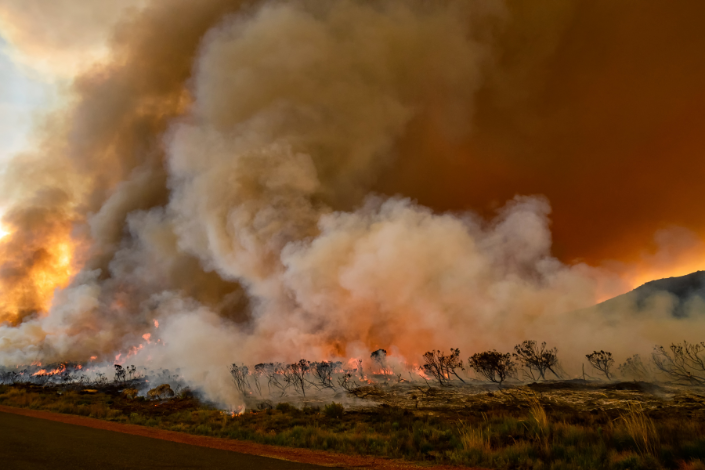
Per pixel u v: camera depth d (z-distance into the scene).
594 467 8.01
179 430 14.55
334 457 9.35
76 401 25.41
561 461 8.34
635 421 10.26
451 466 8.55
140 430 13.46
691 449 8.33
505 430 11.94
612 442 9.65
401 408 20.53
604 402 18.58
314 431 13.04
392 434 12.57
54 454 7.64
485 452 9.31
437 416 17.34
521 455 8.99
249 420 17.48
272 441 11.85
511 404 19.77
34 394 26.33
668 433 9.88
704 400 17.34
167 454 8.38
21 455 7.41
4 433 10.36
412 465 8.62
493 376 29.30
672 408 16.17
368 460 9.05
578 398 20.03
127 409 23.14
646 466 7.85
